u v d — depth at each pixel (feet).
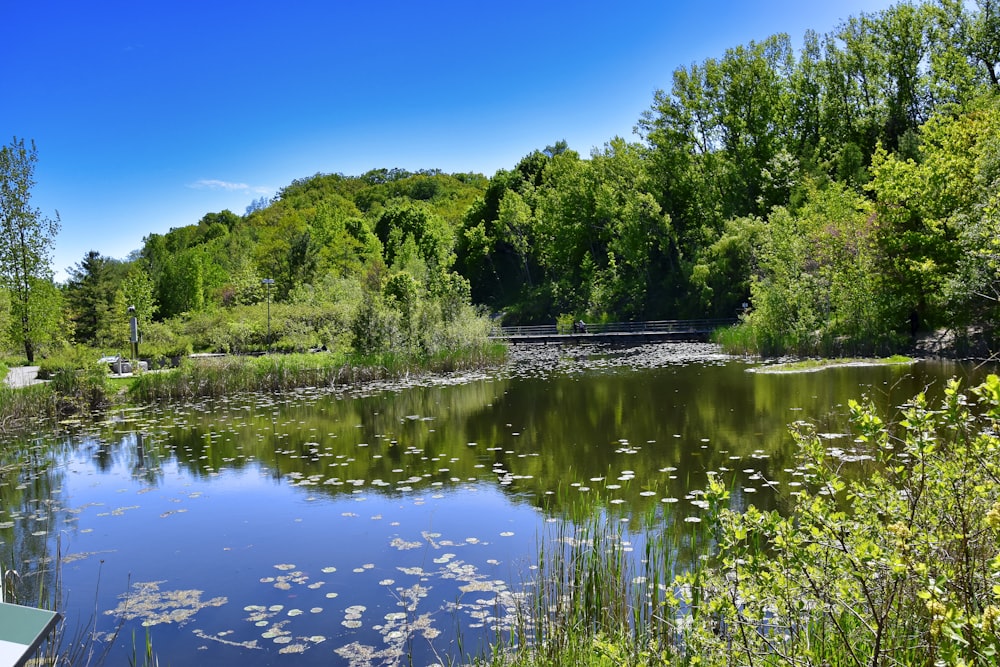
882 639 9.18
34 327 94.48
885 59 128.88
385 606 18.11
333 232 211.61
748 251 123.75
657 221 146.51
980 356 61.11
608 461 32.24
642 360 84.79
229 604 18.86
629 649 12.41
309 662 15.46
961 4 116.88
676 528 22.48
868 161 130.41
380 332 78.84
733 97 143.54
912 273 69.46
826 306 75.87
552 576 18.10
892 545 8.86
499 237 191.93
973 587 8.36
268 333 101.55
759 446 33.30
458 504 27.02
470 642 15.87
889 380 49.98
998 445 8.41
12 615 4.96
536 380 67.36
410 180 368.68
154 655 16.11
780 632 10.39
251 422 48.85
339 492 29.71
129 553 23.32
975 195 63.87
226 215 322.34
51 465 37.73
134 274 156.35
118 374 75.97
